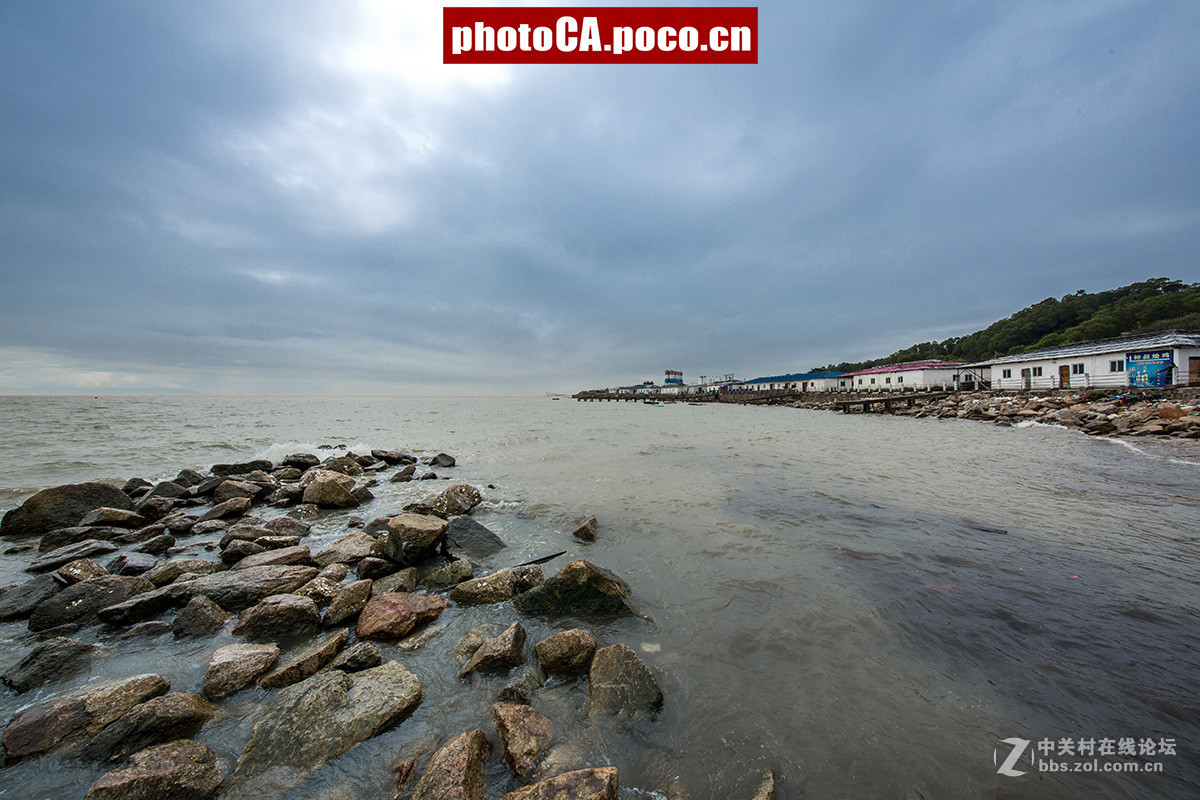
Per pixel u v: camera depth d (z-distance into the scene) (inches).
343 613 214.4
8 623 217.6
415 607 214.2
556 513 397.1
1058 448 690.8
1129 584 238.4
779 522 353.4
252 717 147.6
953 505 391.5
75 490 387.2
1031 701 151.5
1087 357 1481.3
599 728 140.0
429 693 159.0
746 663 175.8
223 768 125.3
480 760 125.4
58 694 163.9
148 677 160.2
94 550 309.4
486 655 170.4
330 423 1547.7
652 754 130.4
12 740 131.4
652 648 187.5
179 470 650.2
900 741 134.6
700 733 138.3
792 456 682.2
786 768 125.2
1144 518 349.1
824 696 155.4
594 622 210.7
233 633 201.5
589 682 160.7
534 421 1669.5
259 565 264.8
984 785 119.3
